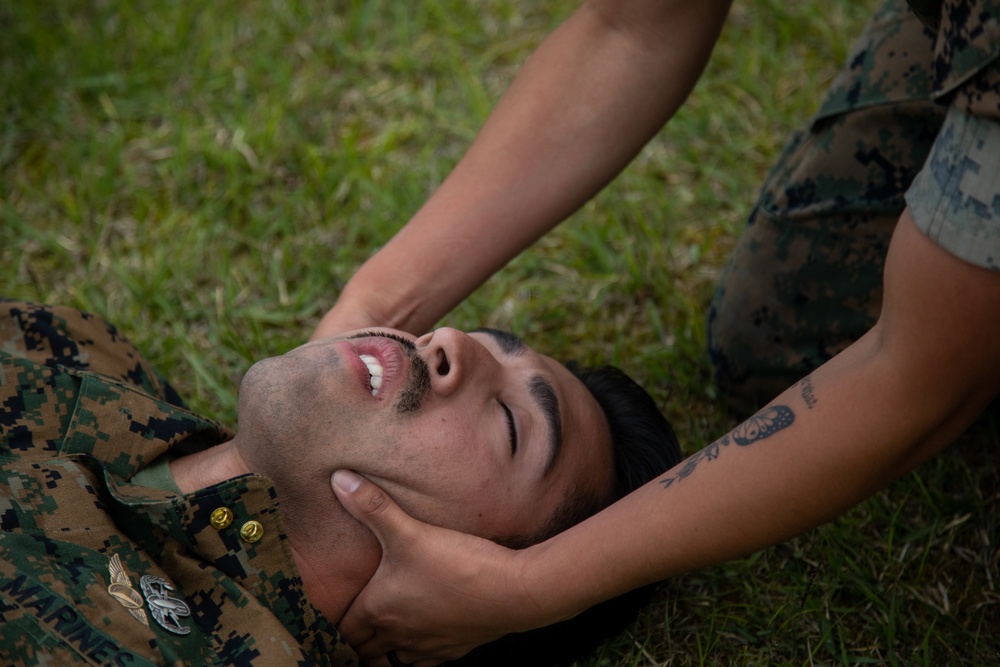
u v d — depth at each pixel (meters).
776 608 2.04
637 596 1.93
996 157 1.18
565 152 1.97
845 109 2.10
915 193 1.27
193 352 2.50
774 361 2.29
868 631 2.02
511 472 1.76
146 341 2.53
